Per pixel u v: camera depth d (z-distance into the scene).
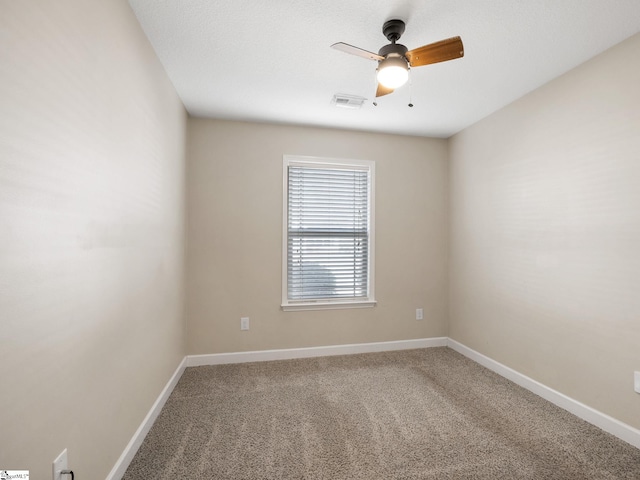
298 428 1.94
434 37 1.82
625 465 1.62
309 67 2.13
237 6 1.57
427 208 3.50
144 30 1.75
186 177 2.87
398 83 1.65
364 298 3.37
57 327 1.03
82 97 1.15
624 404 1.81
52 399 1.01
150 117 1.88
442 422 2.01
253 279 3.07
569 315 2.14
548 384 2.30
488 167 2.92
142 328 1.78
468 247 3.20
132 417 1.66
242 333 3.05
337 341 3.26
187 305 2.93
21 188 0.87
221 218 3.02
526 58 2.01
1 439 0.81
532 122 2.44
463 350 3.24
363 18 1.66
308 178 3.24
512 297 2.63
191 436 1.86
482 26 1.71
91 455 1.25
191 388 2.47
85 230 1.19
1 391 0.81
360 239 3.38
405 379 2.65
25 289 0.89
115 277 1.44
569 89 2.15
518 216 2.58
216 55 2.00
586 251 2.02
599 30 1.74
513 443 1.80
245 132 3.07
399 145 3.43
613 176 1.87
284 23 1.70
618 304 1.84
